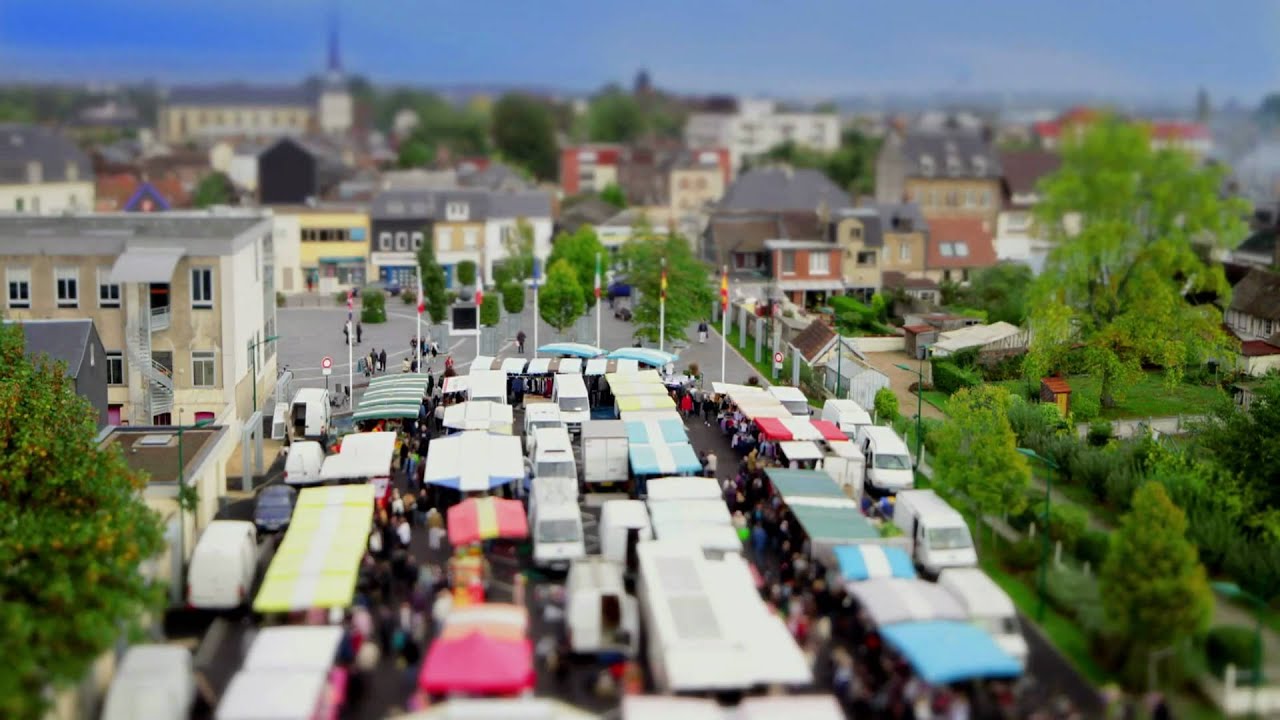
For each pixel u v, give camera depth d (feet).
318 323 400.26
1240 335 357.82
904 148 602.03
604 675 149.38
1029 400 292.40
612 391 264.31
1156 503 153.48
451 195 510.99
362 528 180.86
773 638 147.23
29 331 230.07
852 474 221.46
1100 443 252.01
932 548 185.98
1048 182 348.79
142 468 197.57
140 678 136.15
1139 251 319.88
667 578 159.84
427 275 407.44
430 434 252.21
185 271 256.93
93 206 607.37
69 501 169.89
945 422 242.78
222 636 165.89
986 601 160.45
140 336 255.09
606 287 430.20
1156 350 280.51
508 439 227.20
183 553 180.86
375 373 321.11
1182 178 322.34
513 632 146.00
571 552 182.60
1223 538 189.16
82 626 137.80
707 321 398.21
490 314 377.91
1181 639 151.12
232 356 259.39
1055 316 288.10
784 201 569.23
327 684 139.23
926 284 457.27
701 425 272.31
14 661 126.31
